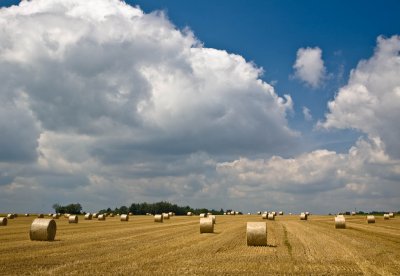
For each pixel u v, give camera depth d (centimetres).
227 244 3048
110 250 2603
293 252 2614
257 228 3003
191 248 2756
